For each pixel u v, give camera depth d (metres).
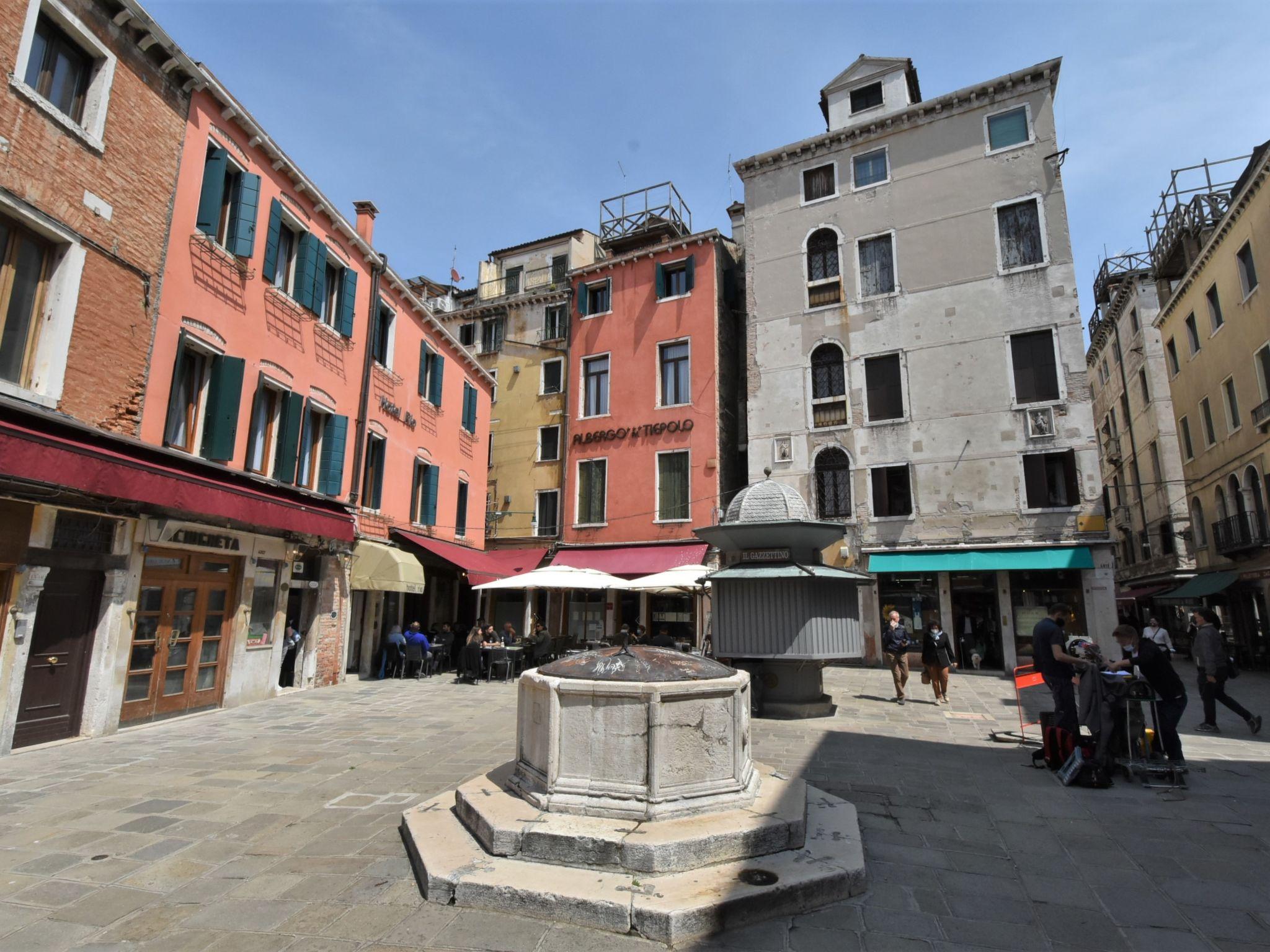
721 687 4.91
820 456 20.94
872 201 21.55
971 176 20.30
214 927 3.75
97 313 8.90
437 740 8.83
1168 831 5.34
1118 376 33.31
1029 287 19.08
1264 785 6.66
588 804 4.62
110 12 9.23
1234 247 20.14
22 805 5.92
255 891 4.21
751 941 3.61
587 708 4.81
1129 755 6.83
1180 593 22.98
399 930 3.71
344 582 15.08
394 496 17.45
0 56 7.67
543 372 26.53
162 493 8.66
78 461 7.54
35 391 8.05
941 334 19.89
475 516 22.75
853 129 21.89
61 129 8.44
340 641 14.92
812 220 22.36
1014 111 20.16
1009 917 3.89
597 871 4.13
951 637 18.30
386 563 15.09
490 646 16.27
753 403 22.05
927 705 11.87
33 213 8.03
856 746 8.44
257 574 12.19
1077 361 18.27
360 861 4.69
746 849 4.35
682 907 3.64
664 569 20.67
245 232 11.63
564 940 3.61
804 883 3.99
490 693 13.72
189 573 10.65
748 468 21.77
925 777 6.94
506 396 27.00
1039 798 6.21
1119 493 34.69
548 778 4.82
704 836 4.24
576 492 24.33
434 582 21.09
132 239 9.51
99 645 8.99
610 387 24.47
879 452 20.05
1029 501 18.27
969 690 13.86
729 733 4.93
